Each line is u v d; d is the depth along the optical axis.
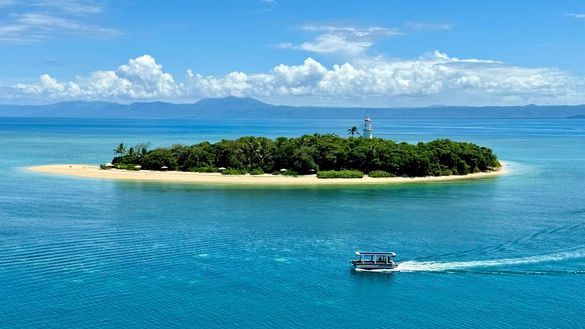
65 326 58.56
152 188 145.12
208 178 163.62
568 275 74.69
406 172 173.12
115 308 63.28
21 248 85.31
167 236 93.31
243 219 107.31
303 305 65.06
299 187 150.38
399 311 63.56
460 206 123.00
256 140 187.00
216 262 79.69
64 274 73.88
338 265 78.94
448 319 61.56
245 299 66.44
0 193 134.62
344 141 189.50
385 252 81.88
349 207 121.25
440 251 85.25
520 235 94.69
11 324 58.78
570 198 134.88
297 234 95.50
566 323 60.34
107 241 89.81
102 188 144.12
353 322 60.72
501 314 62.66
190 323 59.88
